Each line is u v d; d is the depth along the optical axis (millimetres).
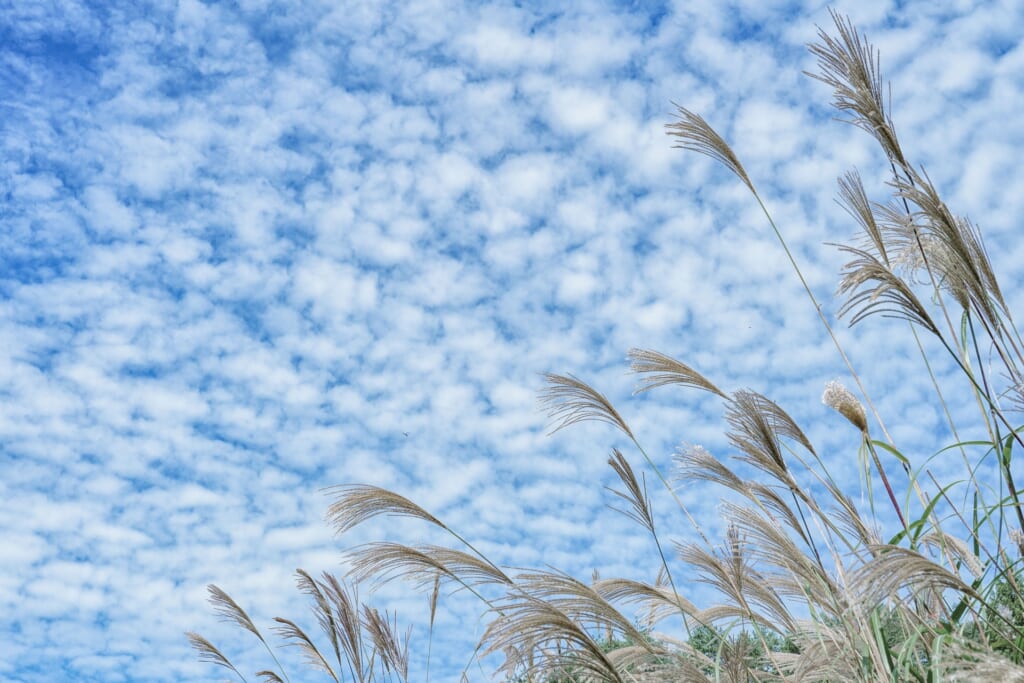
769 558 2326
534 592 2395
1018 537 2305
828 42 2424
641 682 2473
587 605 2410
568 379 2705
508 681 2711
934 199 2273
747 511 2348
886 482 2422
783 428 2506
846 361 2498
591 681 2512
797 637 2447
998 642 2189
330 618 3527
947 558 2322
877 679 2197
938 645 2012
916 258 2605
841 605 2221
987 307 2318
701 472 2533
